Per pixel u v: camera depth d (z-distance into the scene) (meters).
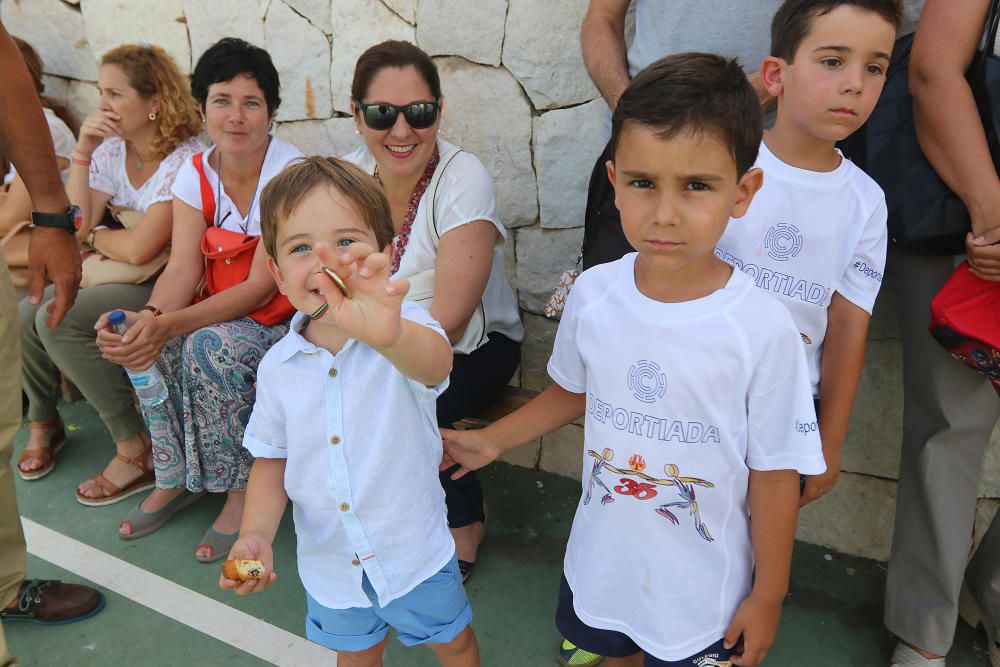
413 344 1.20
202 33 2.90
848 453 2.19
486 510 2.49
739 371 1.17
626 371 1.25
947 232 1.52
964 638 1.95
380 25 2.52
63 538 2.43
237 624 2.07
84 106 3.31
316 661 1.94
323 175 1.23
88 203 2.66
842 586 2.16
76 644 2.02
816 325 1.53
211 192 2.38
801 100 1.39
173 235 2.44
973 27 1.45
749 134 1.10
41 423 2.77
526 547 2.35
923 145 1.54
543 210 2.47
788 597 2.12
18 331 1.64
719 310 1.18
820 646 1.95
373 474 1.35
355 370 1.33
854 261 1.49
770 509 1.26
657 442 1.25
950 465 1.72
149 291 2.63
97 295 2.48
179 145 2.67
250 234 2.36
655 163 1.09
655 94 1.08
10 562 1.72
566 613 1.50
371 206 1.26
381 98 1.90
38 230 2.12
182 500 2.54
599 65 1.91
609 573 1.35
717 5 1.77
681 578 1.30
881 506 2.20
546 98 2.34
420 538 1.43
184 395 2.22
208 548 2.31
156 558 2.34
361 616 1.50
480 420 2.26
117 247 2.56
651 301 1.23
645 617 1.34
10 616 2.06
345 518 1.37
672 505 1.27
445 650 1.62
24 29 3.28
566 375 1.41
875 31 1.31
